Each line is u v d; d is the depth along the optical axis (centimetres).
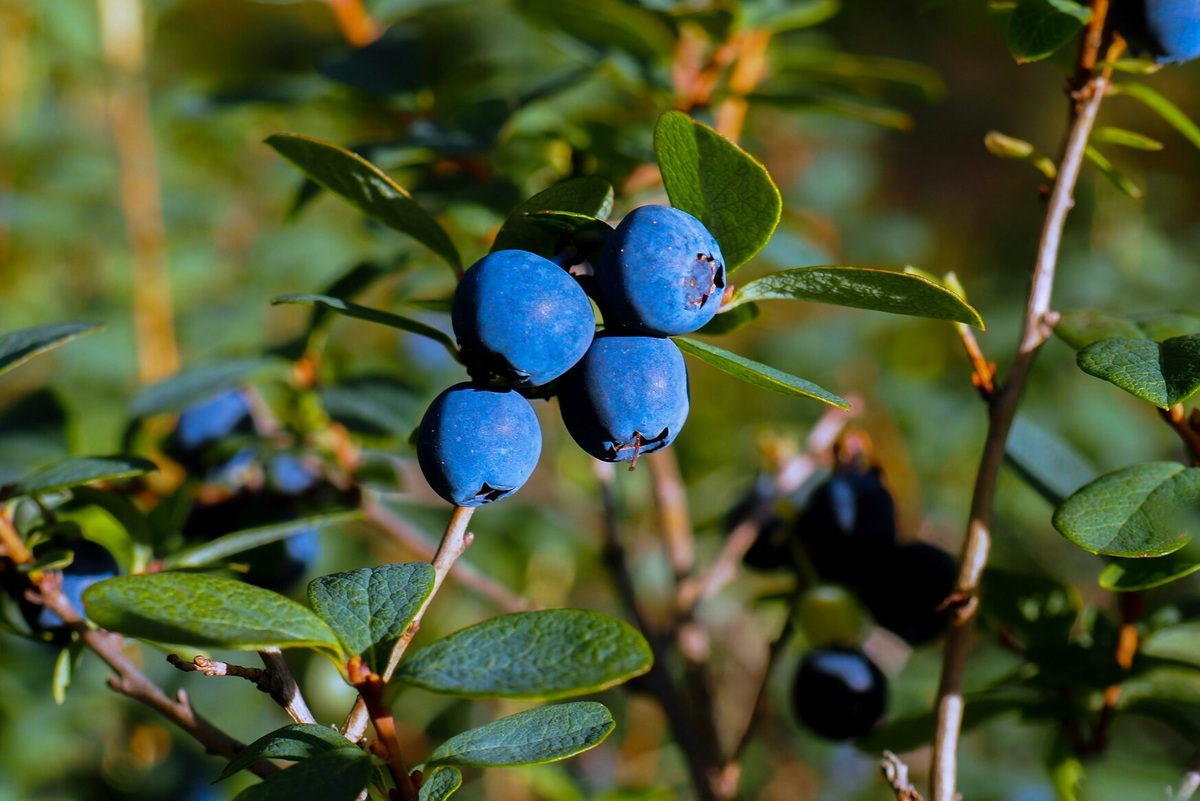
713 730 34
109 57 55
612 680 25
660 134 26
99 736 44
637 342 26
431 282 38
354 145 33
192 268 57
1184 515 27
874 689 32
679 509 37
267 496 32
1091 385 63
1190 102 104
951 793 28
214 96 38
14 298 56
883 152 104
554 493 53
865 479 32
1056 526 27
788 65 38
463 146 33
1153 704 30
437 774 27
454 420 26
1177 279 71
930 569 31
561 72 36
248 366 33
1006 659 47
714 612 53
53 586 28
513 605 34
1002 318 68
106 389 52
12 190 59
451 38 58
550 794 37
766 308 66
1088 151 30
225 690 44
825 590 32
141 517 30
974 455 65
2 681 41
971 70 111
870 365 66
